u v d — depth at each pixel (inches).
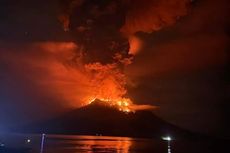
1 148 3139.8
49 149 3629.4
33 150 3297.2
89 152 3516.2
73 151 3548.2
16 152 3029.0
